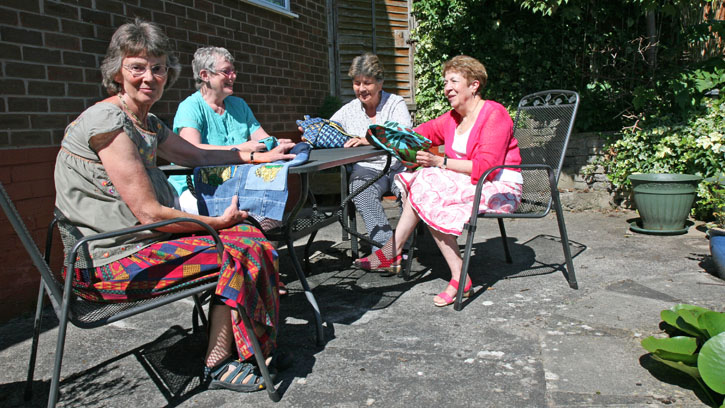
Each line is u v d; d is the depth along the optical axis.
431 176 3.05
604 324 2.54
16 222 1.57
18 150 2.82
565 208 5.64
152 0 3.73
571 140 5.76
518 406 1.87
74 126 1.83
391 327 2.62
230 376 2.07
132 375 2.22
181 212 1.88
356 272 3.62
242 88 4.92
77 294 1.80
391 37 7.25
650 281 3.18
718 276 3.22
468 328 2.57
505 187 3.06
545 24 6.12
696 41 5.73
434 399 1.94
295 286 3.35
